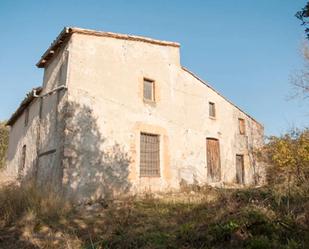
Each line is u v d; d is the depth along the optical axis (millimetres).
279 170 8805
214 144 14602
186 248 4477
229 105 16453
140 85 11281
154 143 11352
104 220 6664
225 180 14484
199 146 13391
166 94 12281
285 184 5902
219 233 4551
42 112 11023
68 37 10016
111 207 7992
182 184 11805
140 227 5785
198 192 10469
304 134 8742
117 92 10445
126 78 10859
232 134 16031
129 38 11258
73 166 8703
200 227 4957
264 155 11547
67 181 8469
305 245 3887
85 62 9883
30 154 11414
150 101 11516
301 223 4395
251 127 18031
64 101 9289
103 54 10414
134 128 10625
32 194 7266
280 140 9578
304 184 5727
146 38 11797
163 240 4879
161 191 10625
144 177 10484
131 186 9961
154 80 11914
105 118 9875
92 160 9188
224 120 15656
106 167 9469
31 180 8625
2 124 23641
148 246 4762
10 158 15383
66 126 8883
